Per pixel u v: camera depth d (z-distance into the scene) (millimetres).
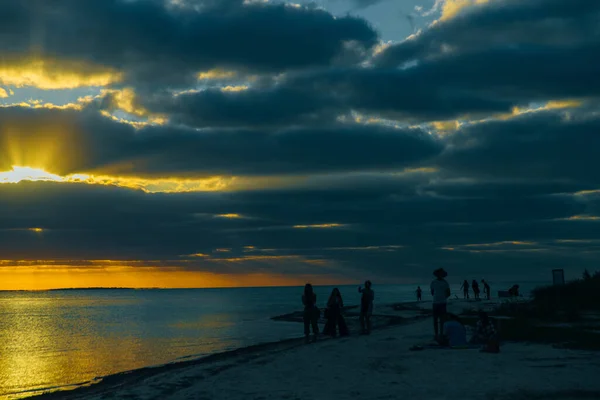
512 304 34781
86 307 132875
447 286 19266
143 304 143125
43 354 31359
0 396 17688
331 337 24812
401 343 19469
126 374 20625
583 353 15578
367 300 24109
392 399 10305
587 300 32906
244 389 11680
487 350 16094
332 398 10547
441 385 11461
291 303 126062
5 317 85312
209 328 46000
